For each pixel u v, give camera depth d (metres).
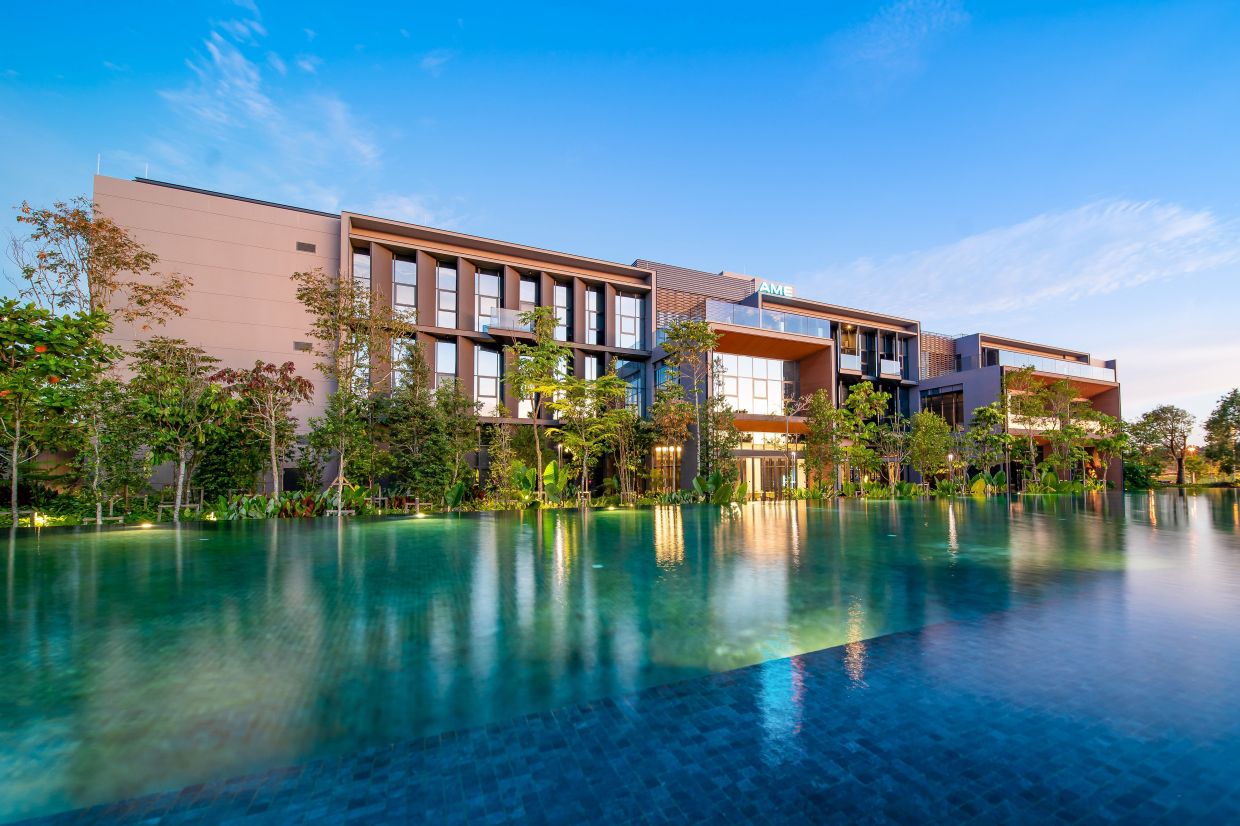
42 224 12.14
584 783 1.83
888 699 2.51
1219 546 7.76
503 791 1.79
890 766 1.92
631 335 23.62
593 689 2.68
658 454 22.25
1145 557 6.79
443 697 2.59
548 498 16.92
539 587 5.11
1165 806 1.68
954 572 5.82
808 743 2.10
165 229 16.91
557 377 17.86
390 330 15.51
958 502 18.48
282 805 1.72
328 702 2.54
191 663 3.09
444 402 17.11
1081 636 3.48
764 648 3.30
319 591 4.95
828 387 23.83
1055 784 1.80
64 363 9.30
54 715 2.41
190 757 2.04
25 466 12.66
